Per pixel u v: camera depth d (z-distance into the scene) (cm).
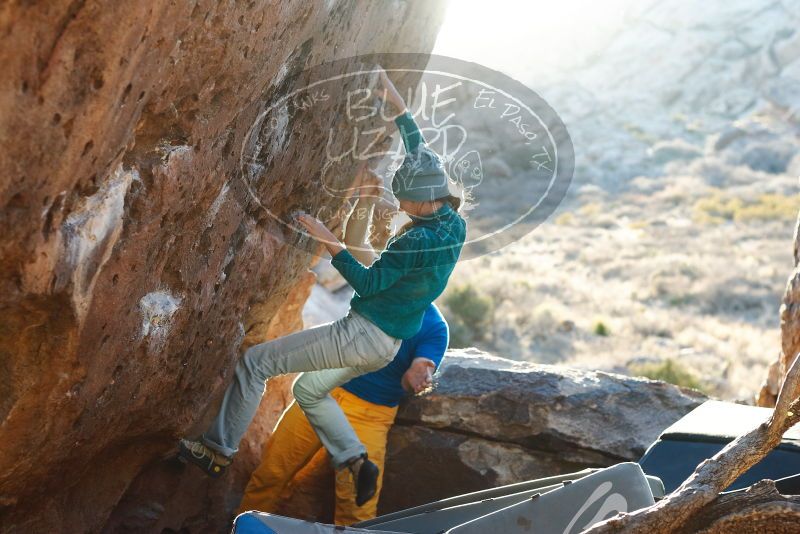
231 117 293
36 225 211
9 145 191
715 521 235
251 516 296
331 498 540
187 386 389
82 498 387
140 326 309
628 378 541
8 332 249
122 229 262
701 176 4544
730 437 394
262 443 601
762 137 5294
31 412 271
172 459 473
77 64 193
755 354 1773
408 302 396
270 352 418
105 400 318
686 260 2722
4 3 174
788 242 3069
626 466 300
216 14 244
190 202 298
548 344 1803
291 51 307
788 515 231
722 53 6488
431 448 532
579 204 3981
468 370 548
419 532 337
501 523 293
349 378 449
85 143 209
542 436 520
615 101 6128
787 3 6731
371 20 370
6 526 333
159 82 240
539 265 2683
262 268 411
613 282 2523
